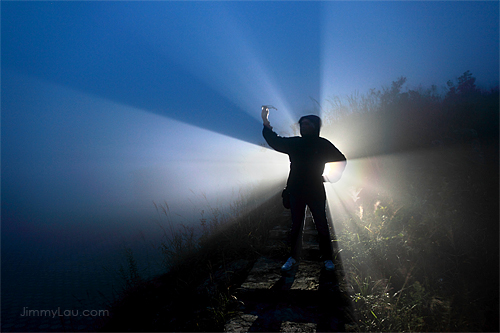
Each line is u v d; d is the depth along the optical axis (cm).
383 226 371
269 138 358
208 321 286
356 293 285
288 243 454
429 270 286
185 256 465
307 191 344
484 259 279
